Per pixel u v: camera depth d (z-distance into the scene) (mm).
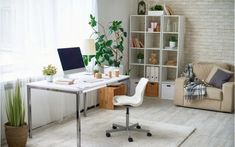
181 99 6109
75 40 5418
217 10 6582
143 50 7336
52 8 4859
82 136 4469
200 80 6242
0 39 4059
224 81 5902
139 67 7453
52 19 4875
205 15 6695
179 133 4625
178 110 5910
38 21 4625
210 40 6715
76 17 5418
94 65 5840
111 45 6395
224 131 4770
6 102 4160
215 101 5809
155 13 6719
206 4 6656
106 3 6270
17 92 3955
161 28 6676
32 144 4160
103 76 4902
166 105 6270
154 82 6883
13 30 4246
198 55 6859
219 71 6047
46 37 4816
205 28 6730
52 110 5055
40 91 4754
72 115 5520
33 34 4566
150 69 6891
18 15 4297
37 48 4656
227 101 5703
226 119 5387
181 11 6902
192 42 6871
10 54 4238
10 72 4277
